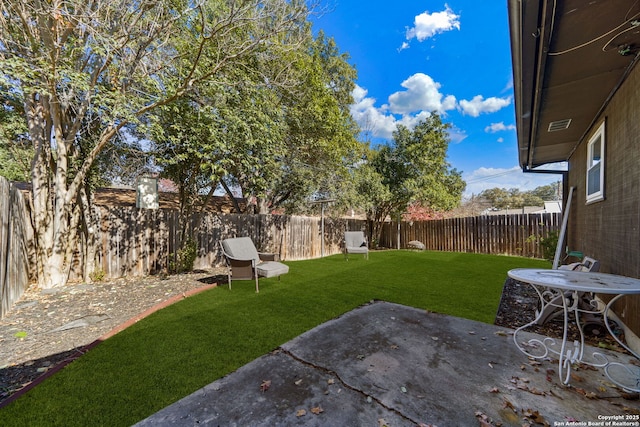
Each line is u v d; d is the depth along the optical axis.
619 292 1.72
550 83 2.96
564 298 2.08
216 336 2.75
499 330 2.78
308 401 1.73
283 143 6.66
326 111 7.53
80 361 2.29
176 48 4.89
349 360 2.21
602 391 1.81
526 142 4.76
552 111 3.69
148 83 4.29
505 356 2.26
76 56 4.04
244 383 1.93
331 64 8.93
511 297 4.04
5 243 3.38
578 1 1.82
